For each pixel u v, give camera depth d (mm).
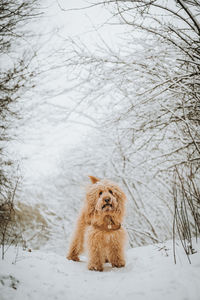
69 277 3336
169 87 4992
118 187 4410
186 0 4750
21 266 3334
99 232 4008
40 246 9227
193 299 2400
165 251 3857
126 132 5969
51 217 9445
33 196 9914
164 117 5500
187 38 5094
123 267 3811
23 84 5930
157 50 5281
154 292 2625
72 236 4762
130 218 8203
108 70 5488
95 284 3141
